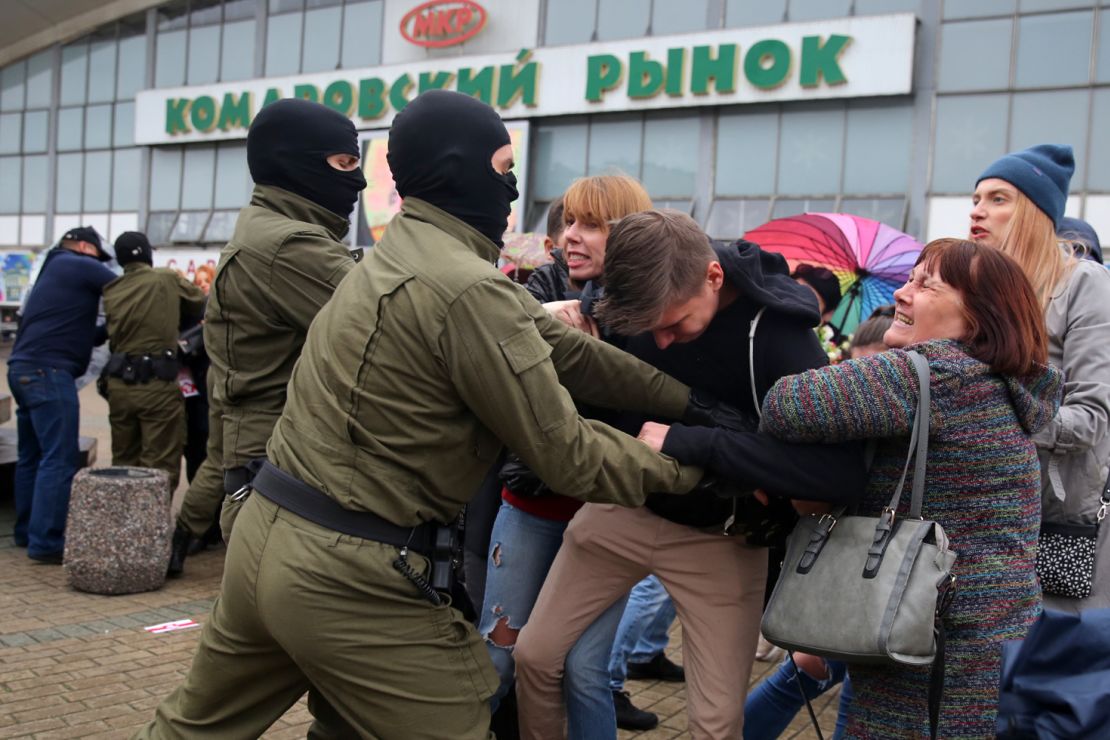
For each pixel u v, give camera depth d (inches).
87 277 228.8
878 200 658.2
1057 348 110.3
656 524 99.3
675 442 87.7
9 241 1115.3
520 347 78.5
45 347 225.3
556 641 102.5
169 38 1004.6
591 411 103.4
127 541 203.5
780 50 678.5
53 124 1087.6
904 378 81.0
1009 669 76.5
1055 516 105.0
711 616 98.2
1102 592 104.1
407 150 83.7
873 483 85.7
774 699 113.7
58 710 140.9
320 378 81.4
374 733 81.7
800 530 88.4
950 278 85.2
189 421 267.3
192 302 252.8
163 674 157.5
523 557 114.3
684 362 95.8
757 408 92.3
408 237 83.0
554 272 130.0
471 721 83.7
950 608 80.0
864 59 650.2
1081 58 598.5
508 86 785.6
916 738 81.1
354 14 892.0
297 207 120.6
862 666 85.2
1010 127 618.5
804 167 686.5
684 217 88.7
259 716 89.8
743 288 89.6
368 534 79.4
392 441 79.0
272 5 940.0
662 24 745.0
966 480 81.4
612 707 105.4
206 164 970.7
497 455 86.1
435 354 78.2
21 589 204.7
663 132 740.0
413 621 80.7
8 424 359.9
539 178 789.9
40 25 1072.2
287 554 79.0
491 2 814.5
